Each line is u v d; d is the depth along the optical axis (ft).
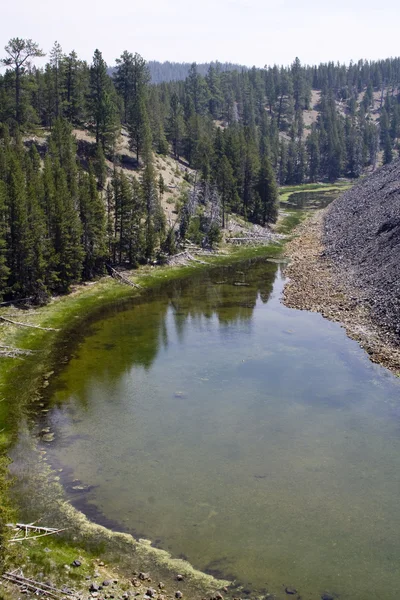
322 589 77.61
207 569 80.94
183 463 108.88
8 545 81.61
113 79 489.67
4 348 165.58
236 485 101.81
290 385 142.51
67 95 400.06
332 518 92.73
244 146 402.31
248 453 112.27
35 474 105.09
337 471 106.01
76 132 397.60
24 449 114.21
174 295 232.53
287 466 107.76
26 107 364.79
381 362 153.38
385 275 211.00
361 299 203.41
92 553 83.71
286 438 117.80
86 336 181.88
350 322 185.98
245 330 185.37
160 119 499.92
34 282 209.77
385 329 173.17
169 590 76.54
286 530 89.76
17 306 202.69
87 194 241.35
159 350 168.76
